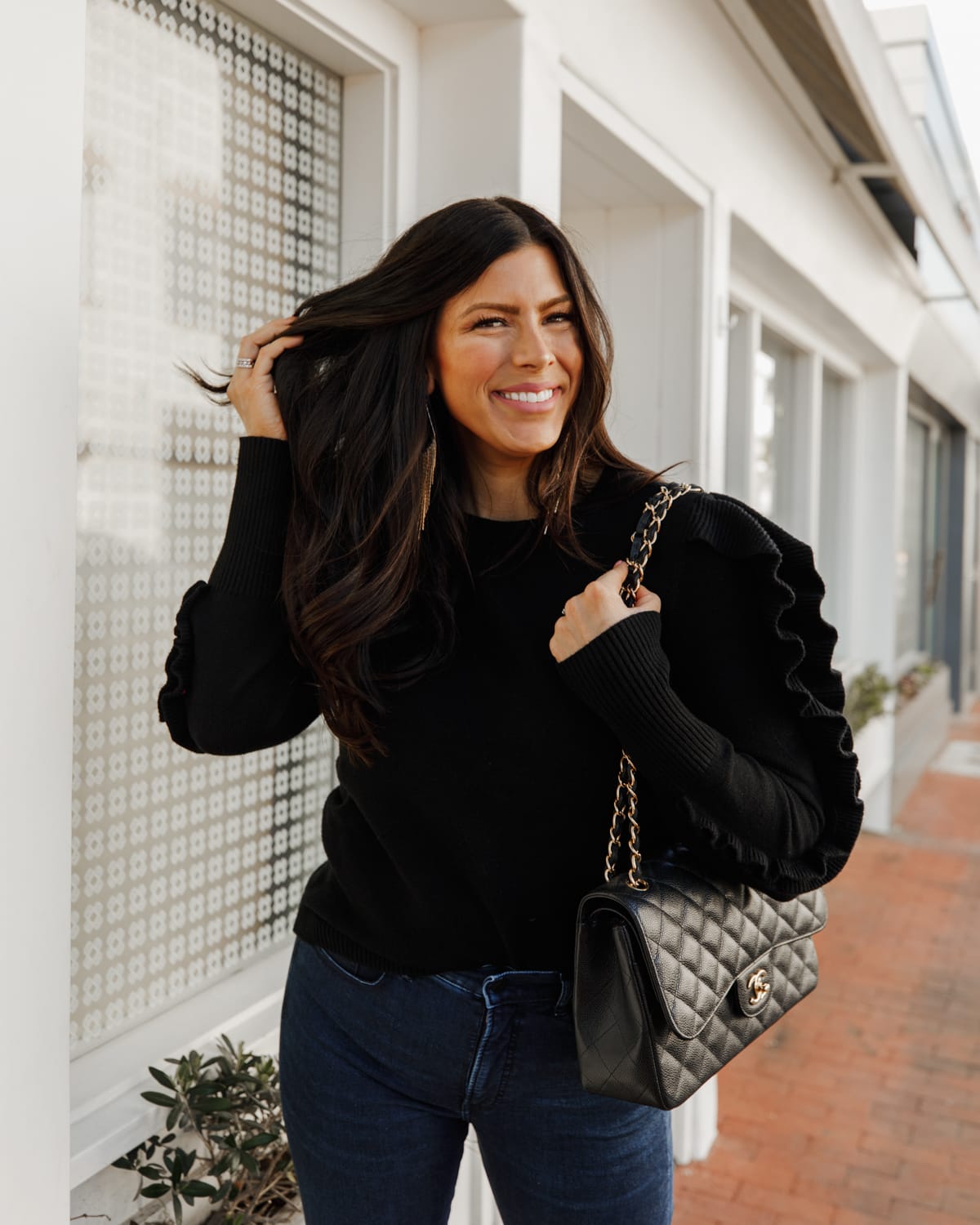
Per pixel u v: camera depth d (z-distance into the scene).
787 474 5.66
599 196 3.01
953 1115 3.24
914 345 7.25
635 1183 1.35
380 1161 1.37
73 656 1.32
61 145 1.26
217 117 1.84
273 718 1.38
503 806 1.28
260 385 1.38
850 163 4.27
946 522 11.68
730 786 1.15
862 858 6.12
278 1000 2.03
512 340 1.25
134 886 1.78
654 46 2.61
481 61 2.06
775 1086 3.41
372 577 1.29
